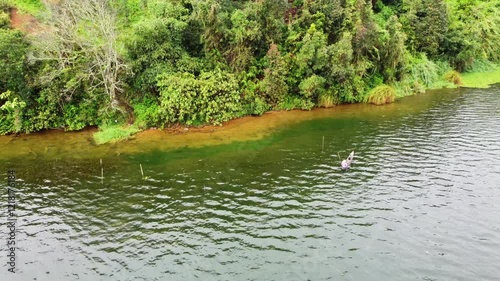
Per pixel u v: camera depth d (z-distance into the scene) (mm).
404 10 60688
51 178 30281
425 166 31391
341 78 46094
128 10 48938
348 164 31188
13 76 36656
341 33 47812
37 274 20688
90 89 39719
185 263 21172
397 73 53250
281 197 27406
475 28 63125
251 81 44406
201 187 28953
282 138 37969
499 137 36562
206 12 41312
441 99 50281
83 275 20547
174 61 41344
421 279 19859
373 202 26562
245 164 32562
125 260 21531
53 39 37438
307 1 47938
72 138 37781
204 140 37594
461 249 21984
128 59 40344
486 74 63531
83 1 39312
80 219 25188
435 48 58938
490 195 27125
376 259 21266
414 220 24578
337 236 23156
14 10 46312
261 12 44156
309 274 20203
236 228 24047
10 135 38062
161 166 32250
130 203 26906
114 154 34469
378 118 43156
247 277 20062
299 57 44531
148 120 39844
